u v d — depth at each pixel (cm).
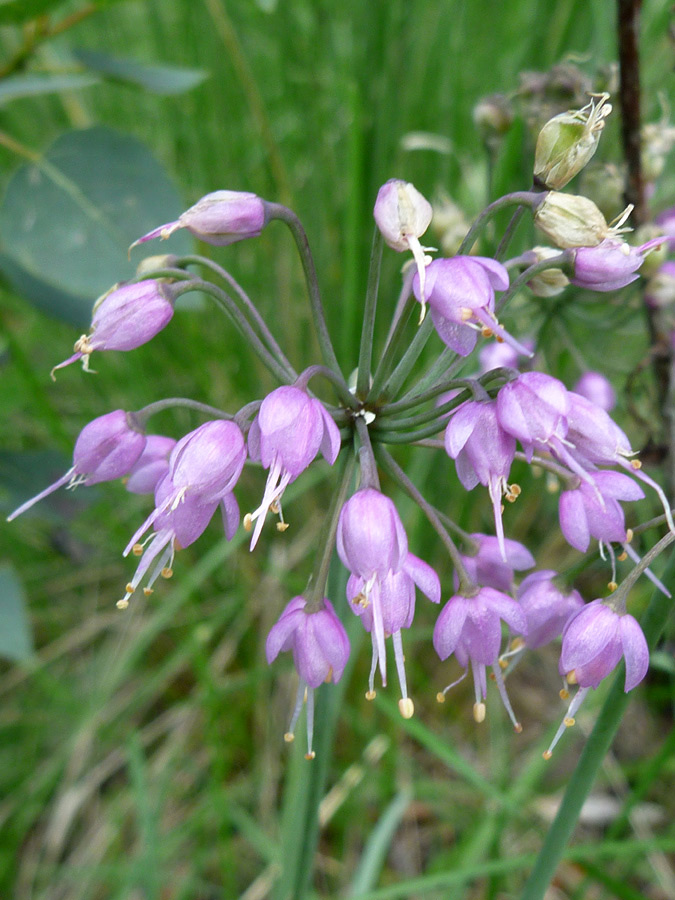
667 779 18
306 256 9
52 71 15
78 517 18
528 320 15
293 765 15
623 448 8
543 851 10
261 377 20
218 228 9
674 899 17
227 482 8
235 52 18
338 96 20
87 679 20
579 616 9
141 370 20
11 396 16
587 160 8
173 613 20
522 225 15
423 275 8
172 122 21
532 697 20
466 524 19
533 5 20
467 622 9
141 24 23
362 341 9
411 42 19
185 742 19
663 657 12
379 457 9
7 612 13
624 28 13
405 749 19
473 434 8
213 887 18
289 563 20
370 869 14
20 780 18
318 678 9
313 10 20
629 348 20
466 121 21
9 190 13
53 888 18
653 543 13
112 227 14
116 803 18
